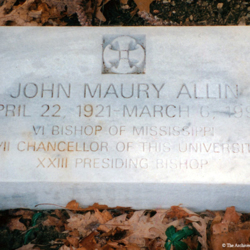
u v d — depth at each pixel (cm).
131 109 98
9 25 109
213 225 96
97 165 95
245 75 99
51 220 98
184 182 95
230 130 96
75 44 101
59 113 98
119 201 98
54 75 100
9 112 98
